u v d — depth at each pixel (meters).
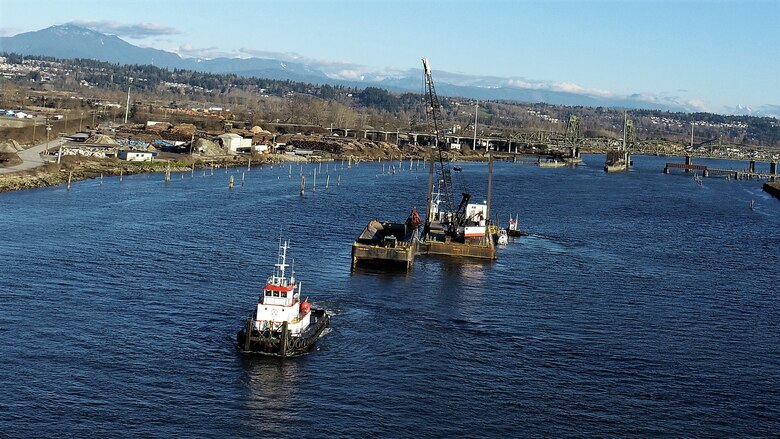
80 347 84.38
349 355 86.19
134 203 188.00
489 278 126.19
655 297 118.25
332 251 141.50
